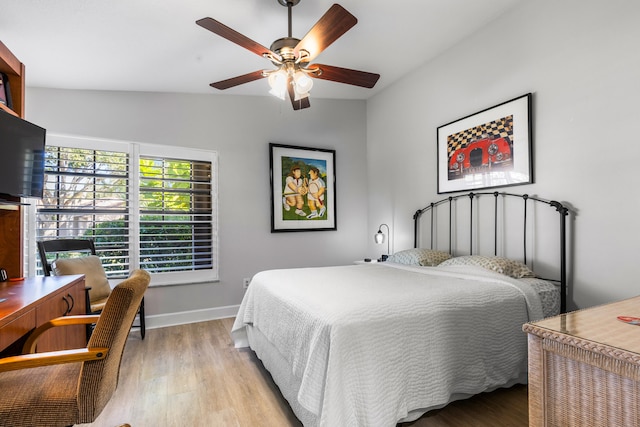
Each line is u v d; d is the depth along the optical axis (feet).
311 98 14.25
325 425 4.33
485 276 7.63
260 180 13.12
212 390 6.99
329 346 4.73
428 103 11.64
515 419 5.78
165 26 7.67
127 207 10.89
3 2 6.33
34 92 9.74
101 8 6.80
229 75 10.53
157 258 11.33
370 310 5.23
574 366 2.68
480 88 9.72
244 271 12.76
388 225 13.82
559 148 7.80
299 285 7.12
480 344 6.03
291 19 7.18
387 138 13.82
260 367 8.09
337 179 14.76
